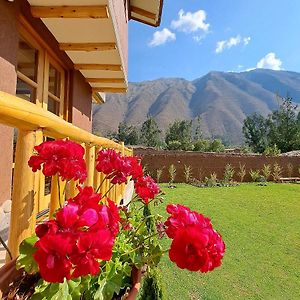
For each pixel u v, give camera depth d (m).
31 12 3.22
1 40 2.70
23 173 1.06
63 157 1.01
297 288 4.18
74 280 0.81
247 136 33.00
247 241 6.16
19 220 1.04
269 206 9.88
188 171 15.98
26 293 0.80
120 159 1.38
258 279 4.39
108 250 0.69
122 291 0.98
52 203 1.38
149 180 1.57
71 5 3.21
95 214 0.72
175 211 0.93
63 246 0.64
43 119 1.10
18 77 3.28
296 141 27.41
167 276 4.17
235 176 16.67
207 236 0.82
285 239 6.40
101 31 3.80
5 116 0.88
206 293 3.84
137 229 1.30
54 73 4.53
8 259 1.03
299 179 16.58
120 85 6.74
